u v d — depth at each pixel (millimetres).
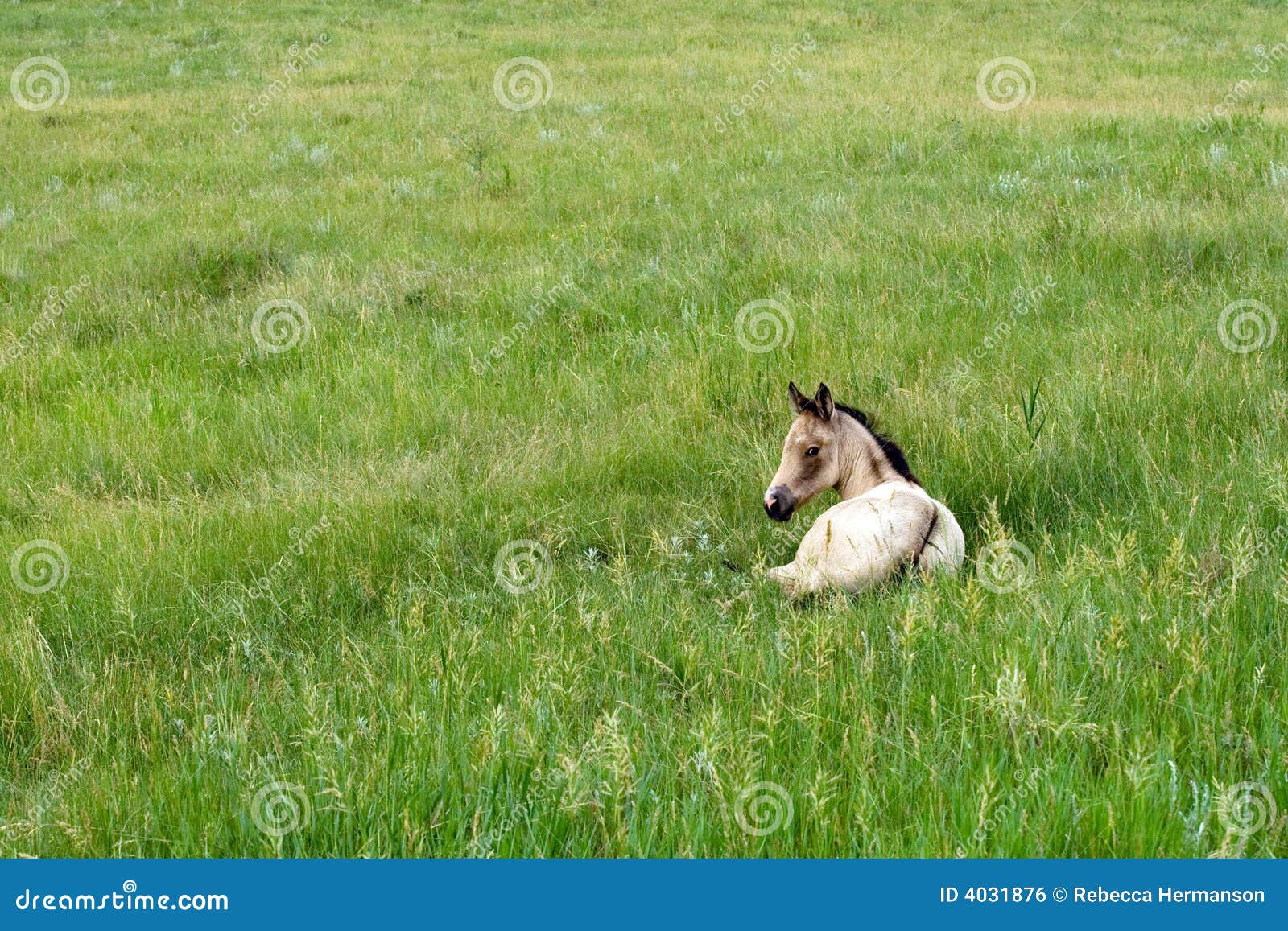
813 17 37438
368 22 37344
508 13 38688
